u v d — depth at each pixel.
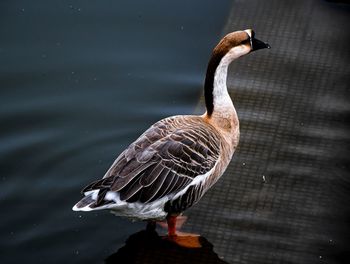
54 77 11.64
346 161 10.46
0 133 10.75
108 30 12.37
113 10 12.68
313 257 9.09
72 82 11.59
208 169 9.09
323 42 12.44
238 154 10.59
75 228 9.46
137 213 8.74
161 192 8.63
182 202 8.98
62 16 12.54
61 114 11.11
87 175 10.26
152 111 11.21
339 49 12.33
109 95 11.44
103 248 9.19
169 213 9.02
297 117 11.19
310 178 10.22
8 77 11.56
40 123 10.96
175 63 11.91
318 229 9.48
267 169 10.37
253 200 9.91
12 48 11.98
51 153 10.54
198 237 9.36
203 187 9.20
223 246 9.23
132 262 8.98
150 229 9.48
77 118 11.07
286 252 9.16
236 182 10.18
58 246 9.20
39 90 11.43
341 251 9.17
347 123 11.09
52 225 9.49
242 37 9.46
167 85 11.60
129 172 8.50
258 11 12.94
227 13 12.84
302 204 9.84
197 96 11.44
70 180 10.17
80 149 10.62
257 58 12.18
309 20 12.83
